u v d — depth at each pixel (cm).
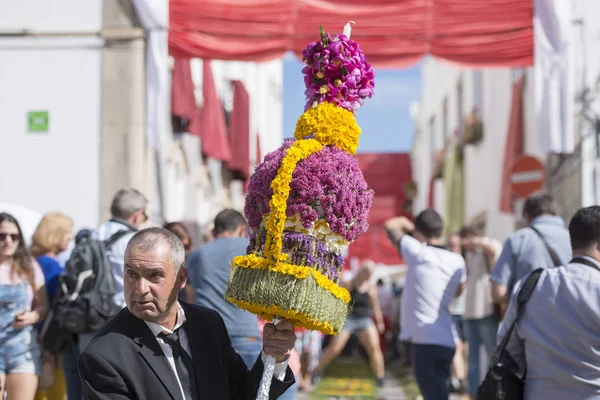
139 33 1009
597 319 417
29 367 632
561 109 962
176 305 345
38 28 1027
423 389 670
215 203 1958
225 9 988
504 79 1641
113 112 1012
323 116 361
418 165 3806
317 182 344
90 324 605
